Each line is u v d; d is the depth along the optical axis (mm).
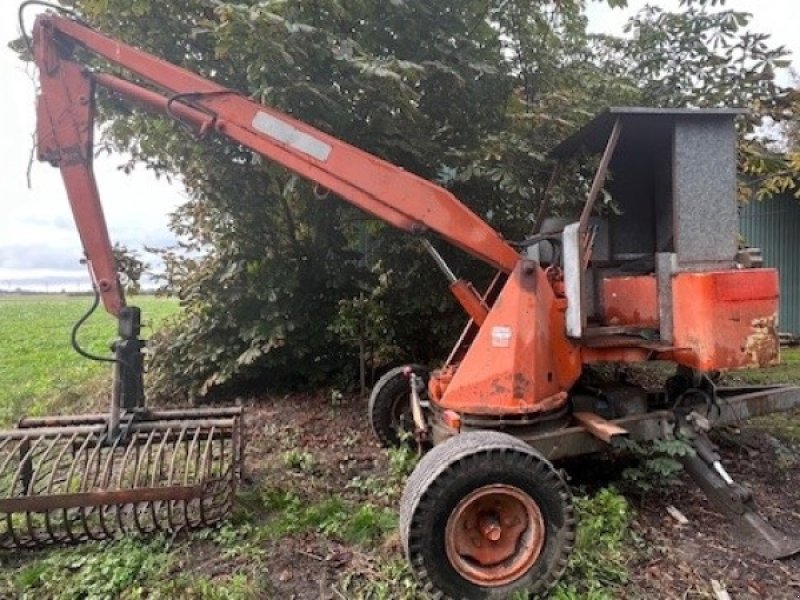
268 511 3408
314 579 2709
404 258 5820
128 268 5680
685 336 3215
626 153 4180
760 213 9148
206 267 6004
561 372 3352
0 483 3514
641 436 3400
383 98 4754
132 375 3346
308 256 6023
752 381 6031
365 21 4922
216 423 3334
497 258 3502
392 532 3068
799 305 8727
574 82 5863
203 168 5523
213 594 2520
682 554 2852
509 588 2512
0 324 17047
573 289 3256
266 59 4043
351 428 4957
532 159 4992
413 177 3488
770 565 2762
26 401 6484
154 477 3039
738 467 3922
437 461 2574
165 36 4805
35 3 3477
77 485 3443
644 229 4230
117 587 2629
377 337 5812
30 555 2938
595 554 2758
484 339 3234
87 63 4711
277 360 5895
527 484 2559
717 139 3326
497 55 5508
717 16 5766
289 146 3539
